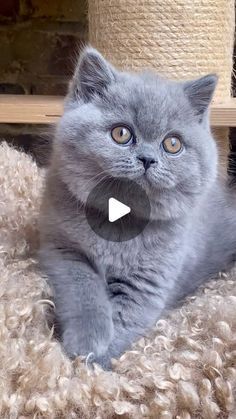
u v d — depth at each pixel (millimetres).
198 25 453
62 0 595
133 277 282
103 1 462
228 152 484
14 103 434
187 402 224
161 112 266
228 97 479
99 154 261
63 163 277
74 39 605
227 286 314
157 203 270
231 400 227
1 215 352
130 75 293
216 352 237
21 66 618
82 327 254
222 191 374
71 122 275
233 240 352
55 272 276
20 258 300
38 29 606
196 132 281
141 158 255
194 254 315
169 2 446
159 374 233
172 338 257
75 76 288
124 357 248
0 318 240
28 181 407
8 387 222
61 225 281
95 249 277
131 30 456
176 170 266
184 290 317
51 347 237
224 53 471
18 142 613
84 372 234
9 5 601
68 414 221
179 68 459
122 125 264
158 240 280
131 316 277
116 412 220
